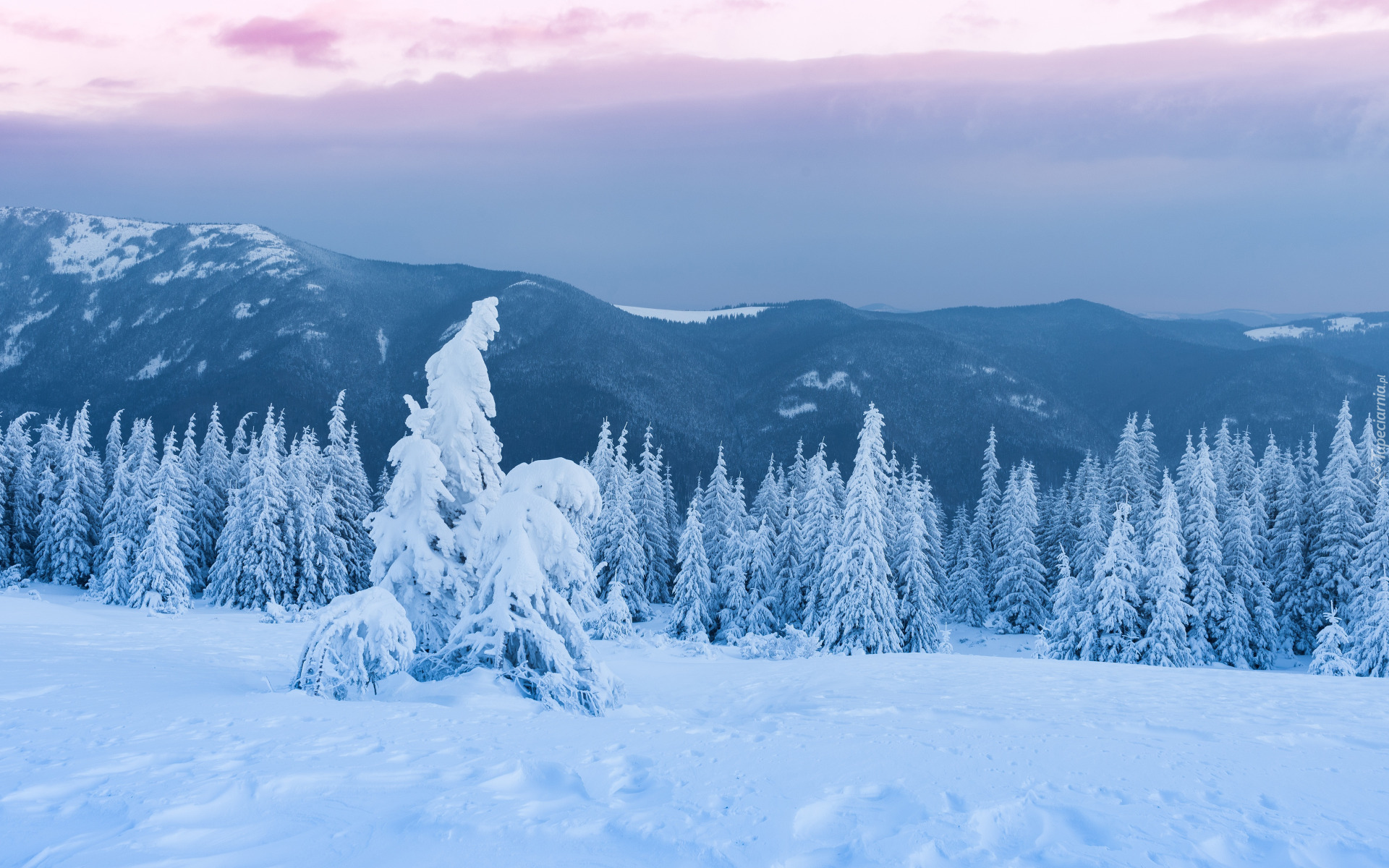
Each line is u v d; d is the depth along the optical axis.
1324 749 8.91
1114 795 6.95
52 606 29.69
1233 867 5.40
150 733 9.27
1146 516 46.97
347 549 47.59
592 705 13.91
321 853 5.61
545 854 5.58
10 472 52.03
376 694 13.66
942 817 6.32
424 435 16.83
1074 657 37.28
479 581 15.98
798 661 25.45
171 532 40.78
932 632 39.88
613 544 51.06
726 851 5.60
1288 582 43.25
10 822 6.11
